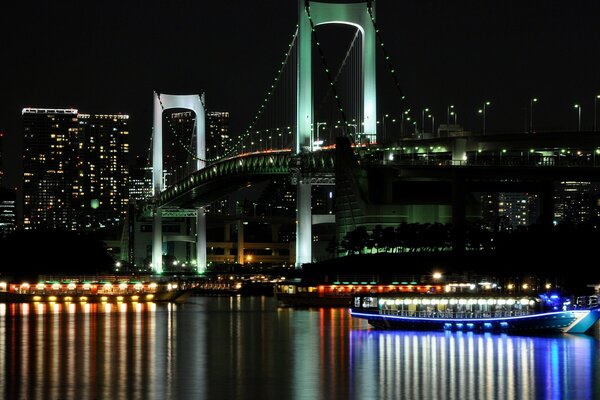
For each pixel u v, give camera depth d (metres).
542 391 115.94
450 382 121.19
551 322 166.62
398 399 111.81
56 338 167.12
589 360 136.25
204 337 168.12
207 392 116.06
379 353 144.50
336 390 116.81
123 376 126.50
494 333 168.25
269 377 125.38
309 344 156.50
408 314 175.88
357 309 178.62
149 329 183.00
